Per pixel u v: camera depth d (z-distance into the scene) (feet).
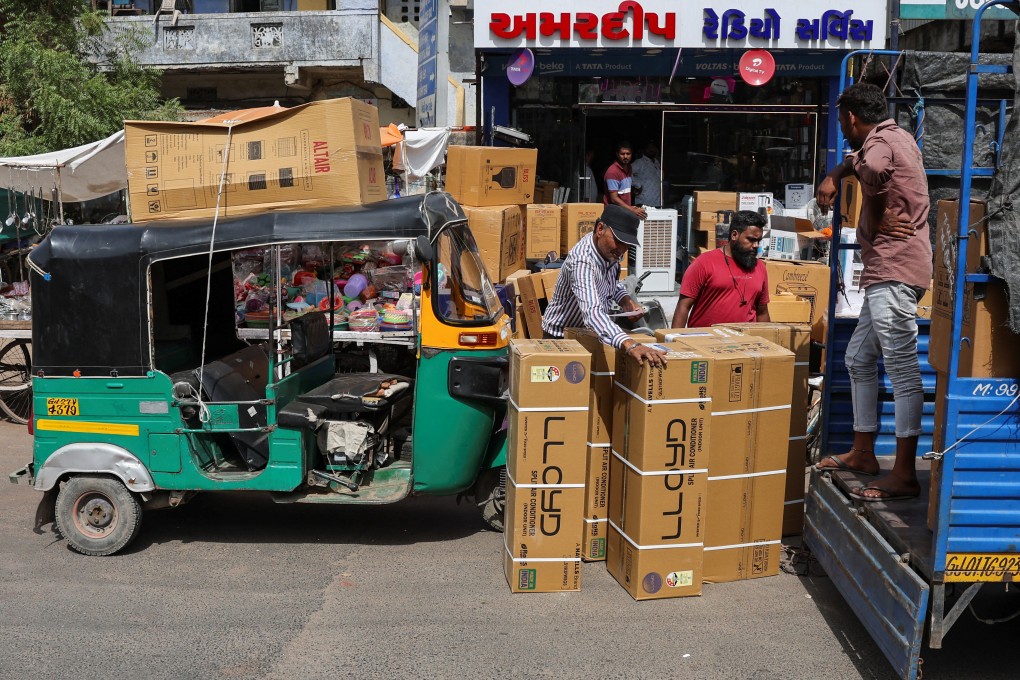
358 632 14.70
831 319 18.49
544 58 42.14
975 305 11.49
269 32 58.80
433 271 17.17
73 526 17.78
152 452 17.39
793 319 23.48
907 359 14.51
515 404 15.94
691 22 40.57
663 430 15.26
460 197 33.40
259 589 16.33
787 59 42.06
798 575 16.89
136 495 17.74
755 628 14.83
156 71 52.24
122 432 17.46
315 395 17.53
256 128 17.98
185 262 19.92
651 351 15.07
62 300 17.33
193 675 13.41
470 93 56.54
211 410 17.20
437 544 18.49
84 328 17.35
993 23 38.27
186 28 58.65
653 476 15.39
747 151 43.27
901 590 12.13
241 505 20.92
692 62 42.29
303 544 18.51
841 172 15.34
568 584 16.12
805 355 17.85
